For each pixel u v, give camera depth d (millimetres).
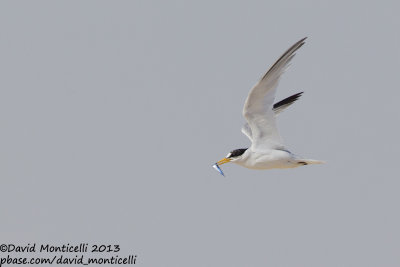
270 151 14211
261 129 14188
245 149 14953
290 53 12891
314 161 14109
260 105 13680
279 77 13164
